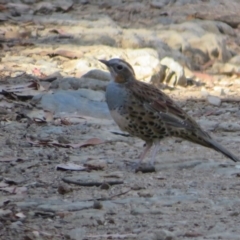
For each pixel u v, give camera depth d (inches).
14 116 569.3
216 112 616.4
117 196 417.1
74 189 429.4
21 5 822.5
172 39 768.3
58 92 613.6
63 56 708.0
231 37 821.2
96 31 762.8
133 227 370.6
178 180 446.3
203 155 498.0
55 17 804.6
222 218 382.9
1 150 496.1
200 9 855.1
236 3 886.4
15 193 421.7
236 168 466.9
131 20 815.7
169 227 370.0
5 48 723.4
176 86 699.4
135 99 462.3
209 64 765.3
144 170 460.4
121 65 466.6
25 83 634.2
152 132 466.3
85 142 517.3
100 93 618.5
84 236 357.7
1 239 354.0
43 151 497.0
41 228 369.4
